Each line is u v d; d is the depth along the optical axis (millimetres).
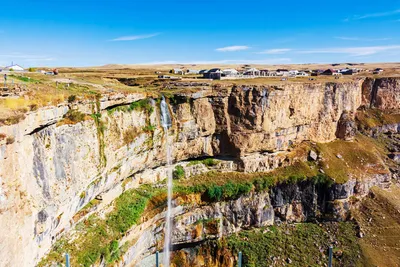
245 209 61750
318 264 55094
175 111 58281
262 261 55656
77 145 36750
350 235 60938
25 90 33281
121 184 51344
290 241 59938
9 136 25438
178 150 60062
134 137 49156
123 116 47188
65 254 35062
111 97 43406
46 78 52625
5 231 25609
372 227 62781
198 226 58094
